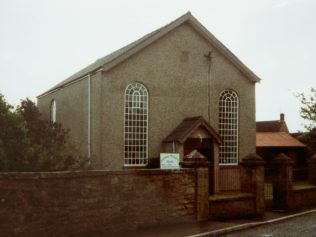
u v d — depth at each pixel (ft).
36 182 35.73
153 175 44.47
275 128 148.46
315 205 65.36
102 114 72.18
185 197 47.14
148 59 76.38
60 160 55.26
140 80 75.56
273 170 59.41
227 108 83.71
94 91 75.15
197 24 79.71
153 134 76.33
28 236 34.94
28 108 83.97
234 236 40.40
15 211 34.30
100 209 39.99
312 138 122.72
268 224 47.83
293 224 47.14
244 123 84.58
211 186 76.38
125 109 74.43
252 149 84.94
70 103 87.30
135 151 75.00
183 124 77.41
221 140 77.56
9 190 34.04
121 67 73.97
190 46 80.28
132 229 42.34
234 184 82.38
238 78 84.48
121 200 41.68
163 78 77.56
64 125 90.74
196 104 80.23
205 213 48.49
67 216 37.63
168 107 77.77
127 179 42.32
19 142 52.65
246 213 52.60
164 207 45.16
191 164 48.08
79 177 38.65
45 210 36.17
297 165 130.82
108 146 72.38
